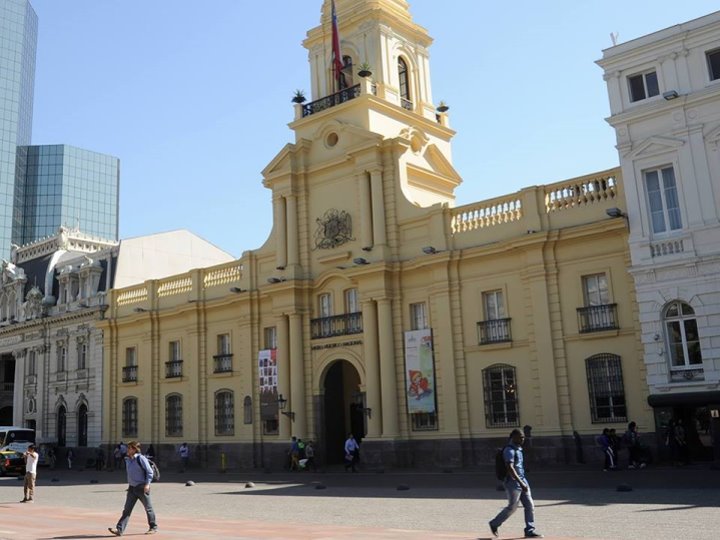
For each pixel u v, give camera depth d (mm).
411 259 32875
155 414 42656
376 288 33250
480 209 31281
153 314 43312
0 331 55062
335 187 36125
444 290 31578
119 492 27375
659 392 25047
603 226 27422
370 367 32969
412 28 39594
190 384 40844
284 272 36781
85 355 48500
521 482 12828
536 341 28891
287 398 35875
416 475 28547
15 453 40500
